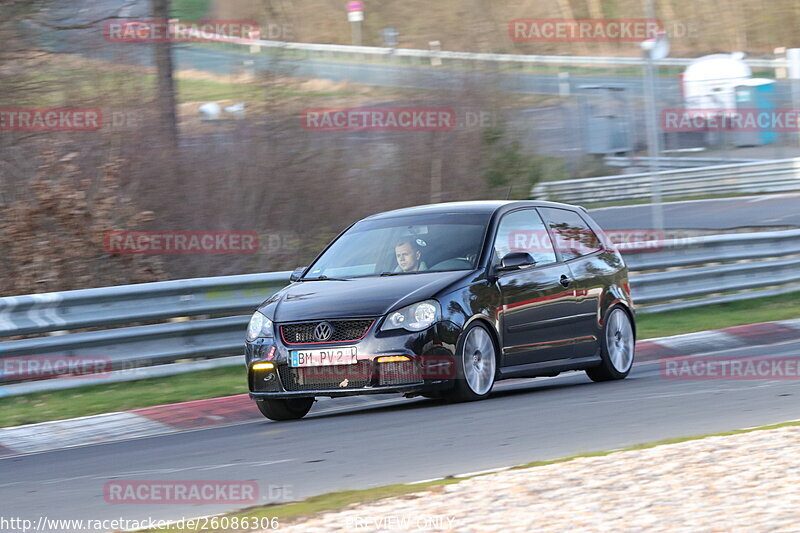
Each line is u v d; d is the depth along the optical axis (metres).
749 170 116.25
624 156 124.69
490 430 26.95
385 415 31.80
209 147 70.44
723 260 60.44
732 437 21.88
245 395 38.62
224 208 67.50
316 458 24.84
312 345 31.52
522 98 97.62
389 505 17.86
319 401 38.56
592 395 33.28
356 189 74.50
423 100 87.75
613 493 17.48
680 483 17.88
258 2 104.25
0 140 62.00
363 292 32.38
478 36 109.62
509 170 88.81
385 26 154.25
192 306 44.00
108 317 41.66
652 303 56.84
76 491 23.17
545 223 37.41
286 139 72.38
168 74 68.25
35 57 66.69
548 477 19.12
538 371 35.12
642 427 26.08
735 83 131.00
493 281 33.84
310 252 68.56
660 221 78.19
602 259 38.84
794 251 64.25
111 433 33.81
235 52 77.06
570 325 36.34
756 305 60.41
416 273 33.81
